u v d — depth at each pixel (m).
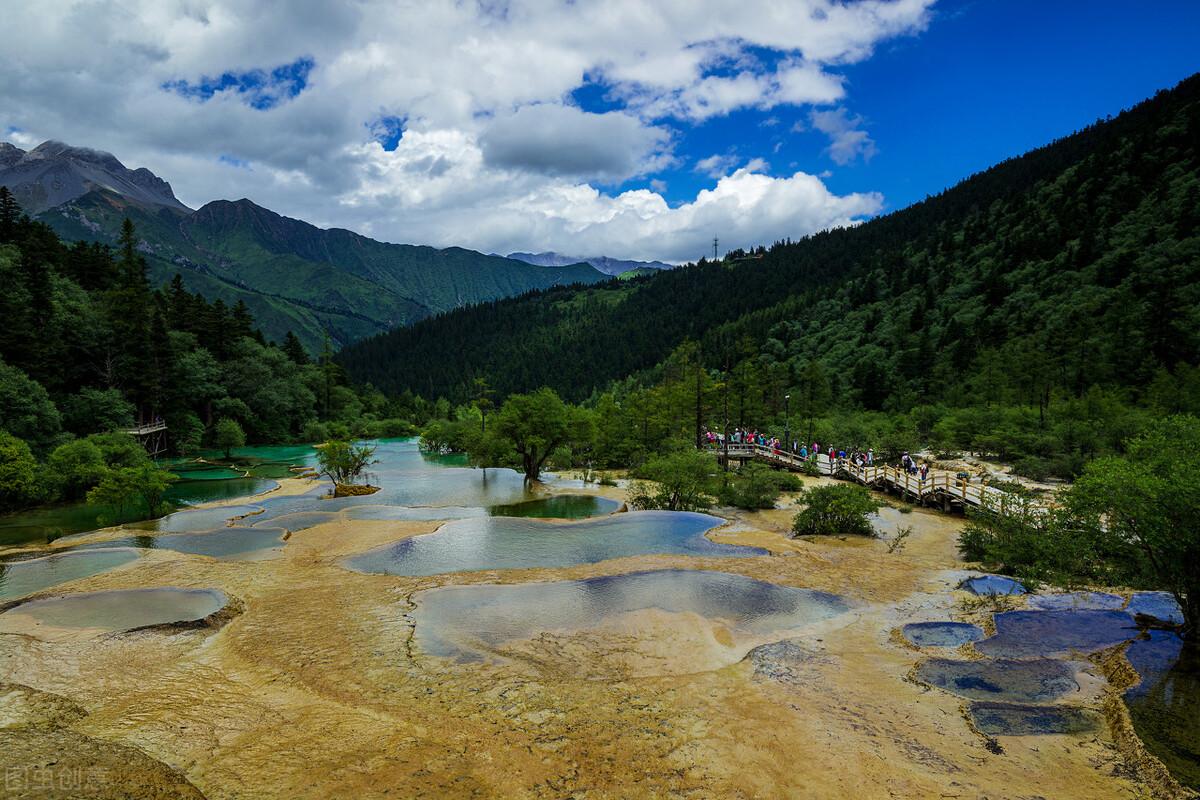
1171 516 10.66
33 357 44.66
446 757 7.53
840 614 13.71
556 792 6.77
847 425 56.72
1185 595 11.50
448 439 66.06
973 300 89.44
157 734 8.13
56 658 11.30
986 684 9.69
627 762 7.44
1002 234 110.50
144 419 56.78
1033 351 55.59
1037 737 7.96
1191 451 11.46
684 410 60.41
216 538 23.70
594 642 11.99
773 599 14.81
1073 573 14.70
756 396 66.38
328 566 18.98
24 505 30.78
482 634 12.48
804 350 106.94
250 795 6.59
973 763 7.36
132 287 59.47
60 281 59.16
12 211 64.31
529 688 9.84
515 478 44.12
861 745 7.83
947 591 15.38
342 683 10.09
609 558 19.92
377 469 50.78
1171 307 49.81
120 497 28.12
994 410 48.97
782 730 8.27
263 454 62.56
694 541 22.25
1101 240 80.00
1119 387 47.78
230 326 80.06
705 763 7.43
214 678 10.38
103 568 19.27
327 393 95.19
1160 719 8.22
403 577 17.28
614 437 54.03
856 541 22.53
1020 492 19.91
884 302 110.25
